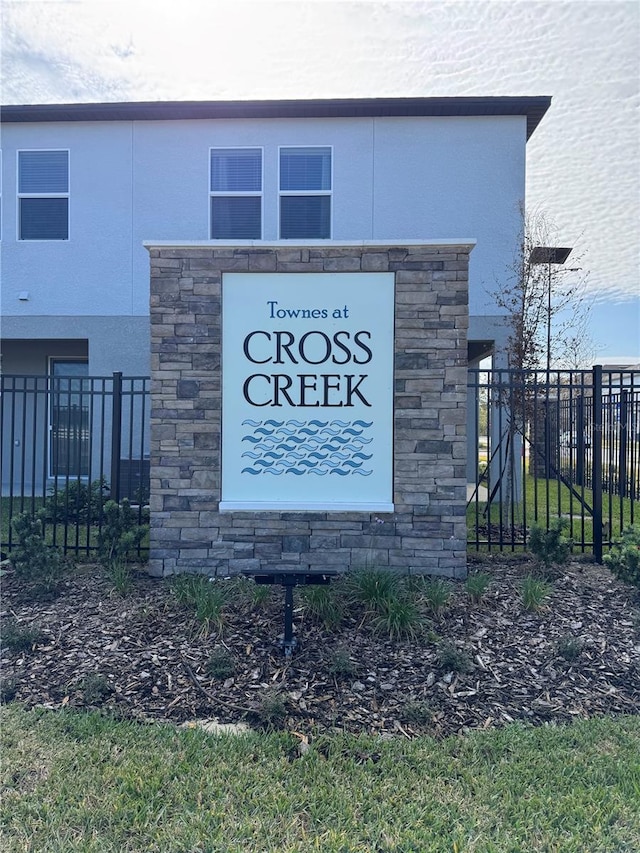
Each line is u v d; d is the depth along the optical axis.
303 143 11.14
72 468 13.17
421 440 5.77
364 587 5.00
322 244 5.73
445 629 4.73
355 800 2.96
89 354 11.61
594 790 3.05
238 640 4.54
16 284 11.66
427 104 10.73
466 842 2.68
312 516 5.83
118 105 11.11
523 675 4.22
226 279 5.83
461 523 5.73
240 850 2.61
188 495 5.87
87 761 3.23
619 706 3.93
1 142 11.53
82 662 4.31
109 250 11.51
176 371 5.86
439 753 3.34
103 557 5.98
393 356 5.77
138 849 2.63
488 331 10.98
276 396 5.83
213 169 11.35
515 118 10.94
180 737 3.45
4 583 5.68
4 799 2.94
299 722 3.66
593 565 6.45
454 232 11.02
